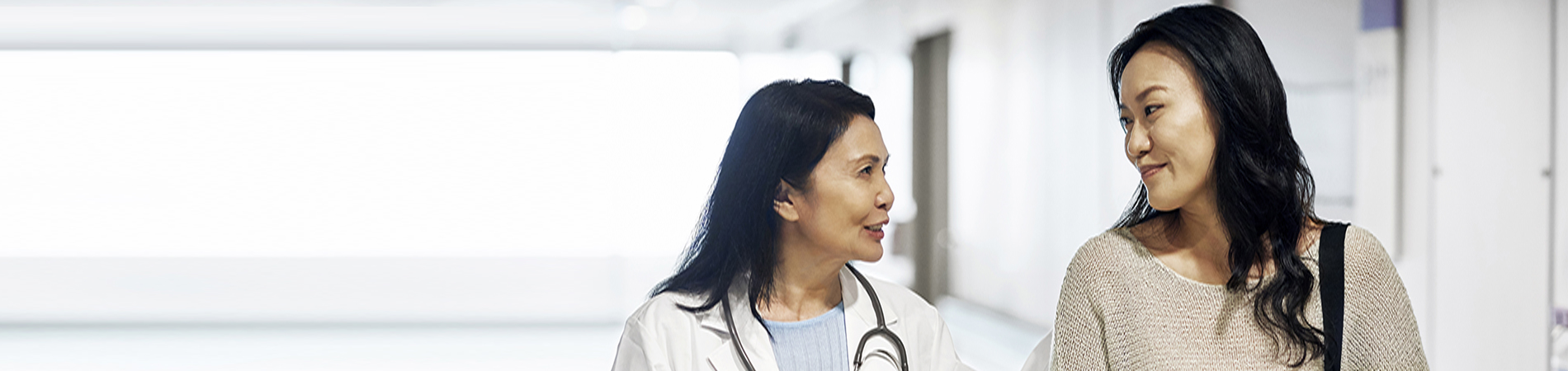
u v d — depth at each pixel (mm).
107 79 9586
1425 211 3115
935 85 5465
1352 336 1294
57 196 9648
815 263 1454
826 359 1468
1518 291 2906
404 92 9734
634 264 5418
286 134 9789
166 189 9734
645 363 1436
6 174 9570
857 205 1363
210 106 9711
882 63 5516
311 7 8070
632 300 5445
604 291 8258
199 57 9602
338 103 9766
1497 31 2920
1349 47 3342
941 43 5438
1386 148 3213
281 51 9570
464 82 9656
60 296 8602
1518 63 2883
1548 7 2816
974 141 5375
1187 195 1310
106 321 7801
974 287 5383
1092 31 4656
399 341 6973
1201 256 1412
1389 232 3221
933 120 5457
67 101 9609
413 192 9820
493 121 9672
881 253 1414
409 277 9445
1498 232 2941
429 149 9797
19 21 8594
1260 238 1326
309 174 9836
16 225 9578
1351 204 3361
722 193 1455
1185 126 1278
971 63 5379
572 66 9398
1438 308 3094
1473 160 2990
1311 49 3562
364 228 9859
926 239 5473
